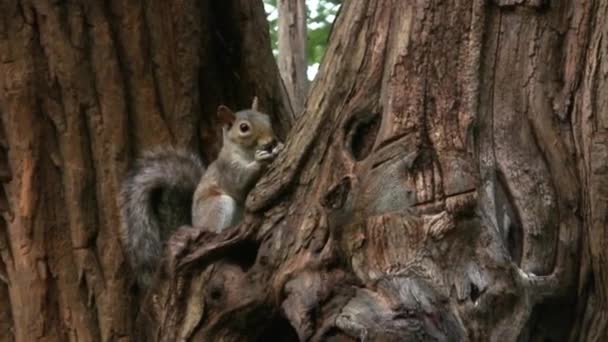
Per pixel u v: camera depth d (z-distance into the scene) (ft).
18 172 9.77
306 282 8.51
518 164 8.65
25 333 9.78
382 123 8.59
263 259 8.75
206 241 8.89
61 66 9.74
